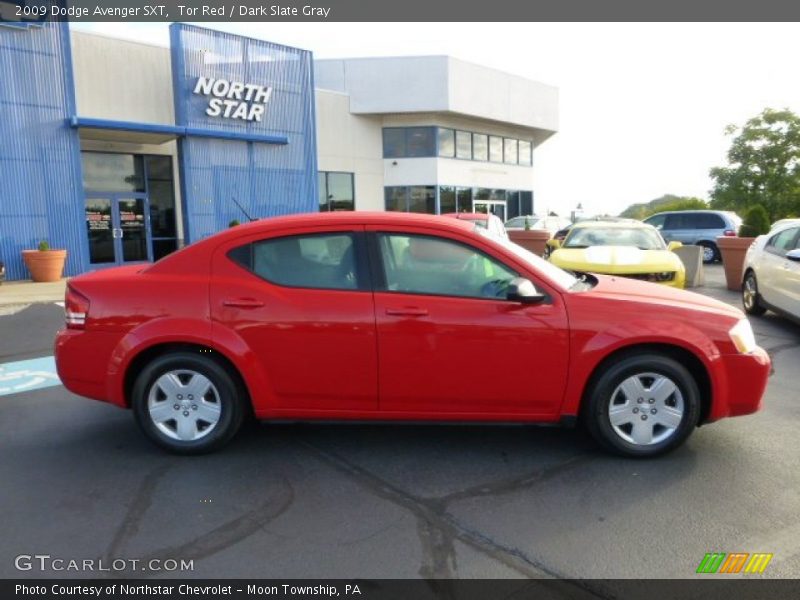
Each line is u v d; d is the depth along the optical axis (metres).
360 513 3.36
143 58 17.20
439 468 3.94
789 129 25.72
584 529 3.18
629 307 3.93
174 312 3.98
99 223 17.39
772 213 25.81
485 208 30.45
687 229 18.66
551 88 32.00
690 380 3.90
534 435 4.48
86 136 16.41
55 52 14.52
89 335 4.05
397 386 3.95
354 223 4.07
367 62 25.92
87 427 4.74
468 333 3.87
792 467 3.90
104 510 3.41
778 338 7.77
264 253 4.09
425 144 27.42
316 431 4.59
